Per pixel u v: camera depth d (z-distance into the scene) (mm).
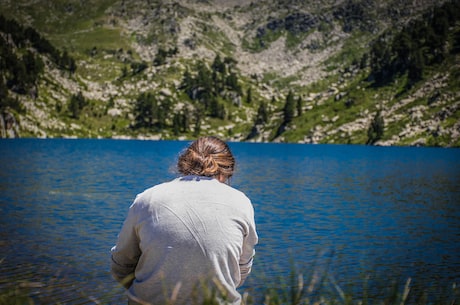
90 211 23703
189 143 4504
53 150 98625
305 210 26156
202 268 3838
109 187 35000
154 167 57594
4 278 12227
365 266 14078
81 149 108750
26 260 14086
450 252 16266
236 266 3996
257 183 42188
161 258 3842
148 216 3914
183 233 3832
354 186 40125
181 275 3830
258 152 122750
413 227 21109
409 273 13391
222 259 3875
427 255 15773
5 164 56938
